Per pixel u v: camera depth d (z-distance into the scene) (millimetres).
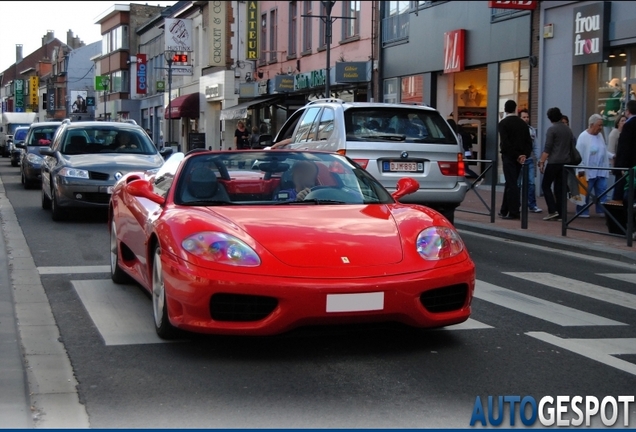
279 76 34969
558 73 19203
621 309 7410
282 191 6473
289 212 6016
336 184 6629
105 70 75812
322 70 31797
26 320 6609
